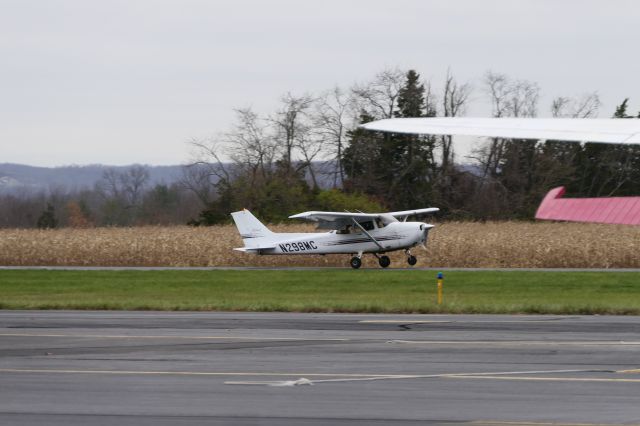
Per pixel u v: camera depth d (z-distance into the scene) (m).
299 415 31.44
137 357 45.16
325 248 127.06
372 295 88.50
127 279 109.31
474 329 56.75
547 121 23.53
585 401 33.25
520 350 46.53
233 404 33.44
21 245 146.62
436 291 92.19
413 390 35.81
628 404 32.66
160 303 77.69
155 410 32.47
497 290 92.25
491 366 41.44
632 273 108.56
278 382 37.88
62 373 40.44
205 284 102.69
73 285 102.69
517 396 34.34
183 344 50.06
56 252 146.12
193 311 72.81
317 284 101.69
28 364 43.03
